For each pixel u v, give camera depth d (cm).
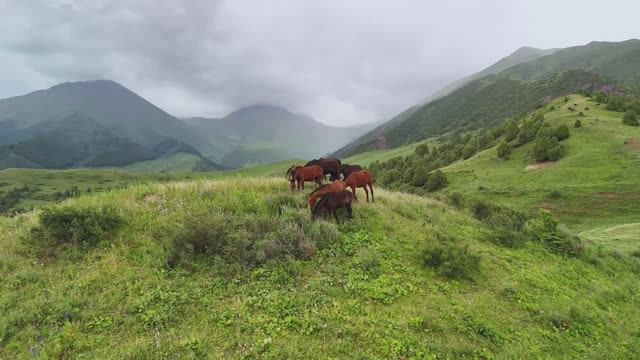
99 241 1047
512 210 1961
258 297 880
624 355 937
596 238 3039
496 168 8206
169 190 1450
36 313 762
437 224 1562
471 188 7344
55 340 698
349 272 1026
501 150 8694
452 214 1795
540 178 6581
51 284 866
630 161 5922
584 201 5319
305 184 1741
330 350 734
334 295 920
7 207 14675
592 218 4916
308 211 1298
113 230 1101
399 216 1534
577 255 1616
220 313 815
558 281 1275
